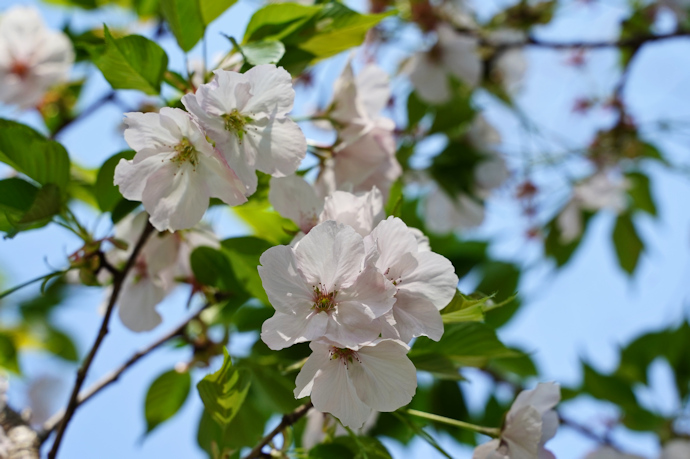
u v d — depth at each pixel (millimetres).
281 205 488
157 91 500
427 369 501
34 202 491
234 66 502
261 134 467
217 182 467
